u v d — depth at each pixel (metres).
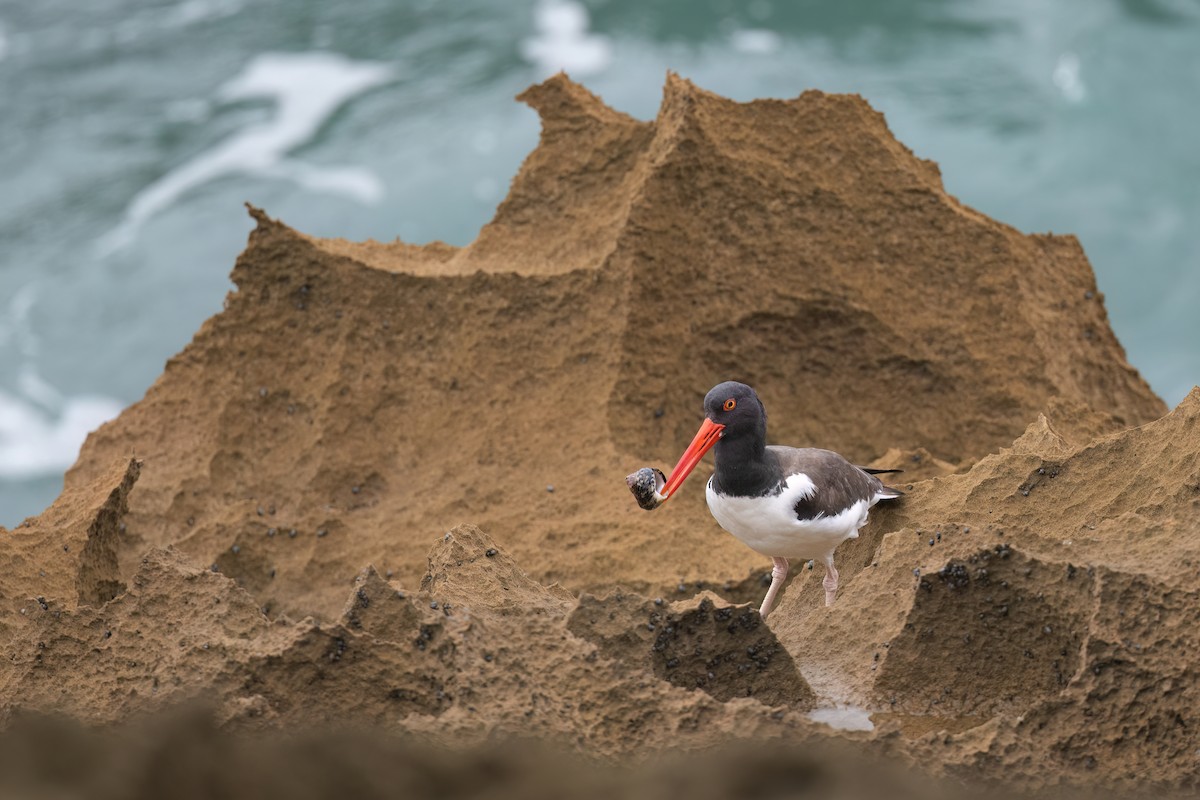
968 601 8.52
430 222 34.91
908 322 15.12
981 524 9.99
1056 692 8.45
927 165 15.66
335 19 43.66
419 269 15.36
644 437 14.52
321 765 7.44
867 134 15.42
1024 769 7.46
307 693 7.92
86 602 10.66
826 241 15.17
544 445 14.26
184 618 8.59
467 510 13.91
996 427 14.96
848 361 15.21
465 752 7.41
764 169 15.10
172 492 14.25
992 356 15.04
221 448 14.52
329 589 13.34
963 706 8.62
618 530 13.23
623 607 8.49
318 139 38.09
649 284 14.73
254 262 14.96
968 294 15.24
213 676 7.89
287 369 14.88
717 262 15.05
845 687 8.95
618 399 14.45
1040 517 10.20
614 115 16.20
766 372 15.20
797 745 7.41
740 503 10.87
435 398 14.77
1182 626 7.85
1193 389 9.93
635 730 7.60
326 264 14.94
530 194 15.84
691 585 12.65
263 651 7.93
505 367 14.77
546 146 15.91
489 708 7.64
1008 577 8.39
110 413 30.70
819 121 15.41
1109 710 7.71
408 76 40.34
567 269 15.04
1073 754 7.66
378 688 7.96
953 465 14.79
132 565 13.84
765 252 15.07
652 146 15.43
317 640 7.94
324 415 14.57
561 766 7.38
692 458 10.76
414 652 8.04
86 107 40.38
